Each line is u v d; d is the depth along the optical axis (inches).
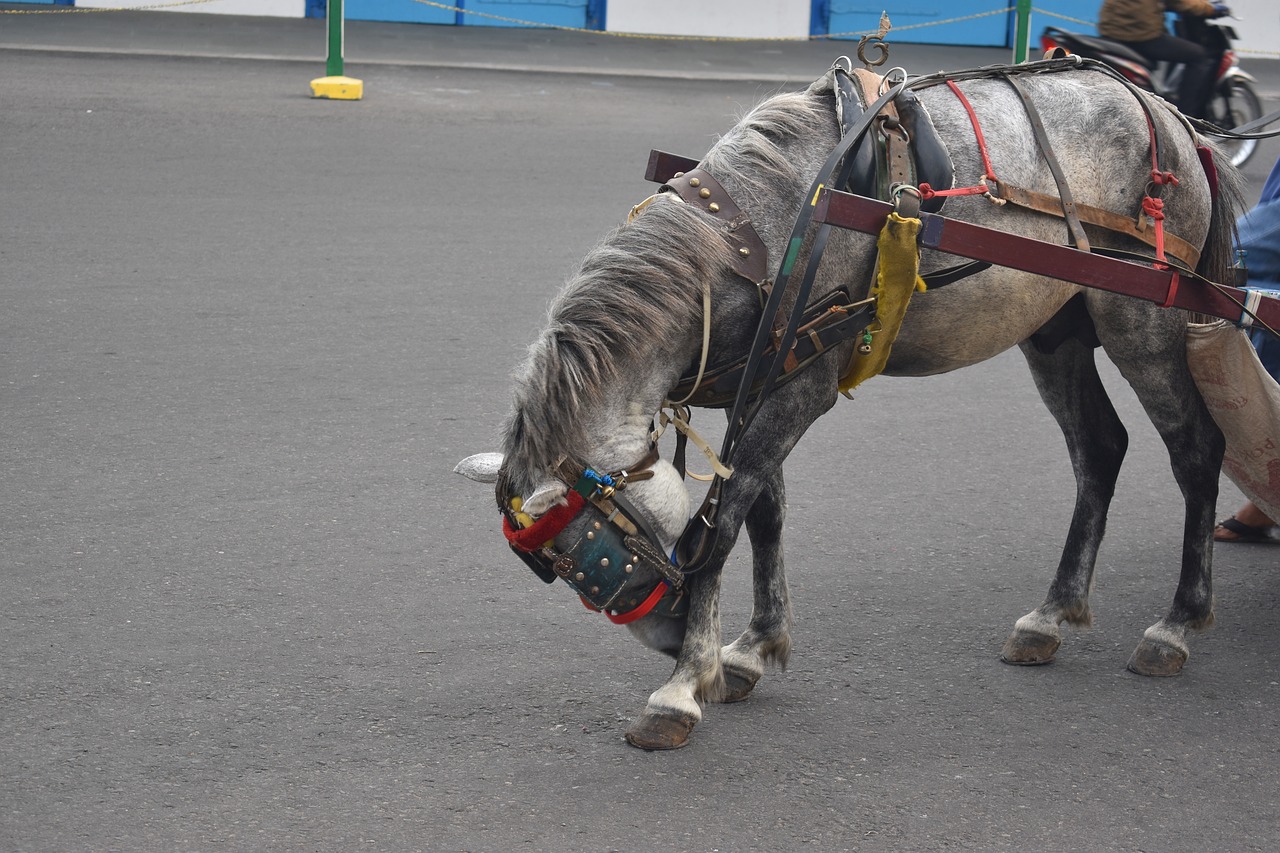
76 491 199.5
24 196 353.1
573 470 127.7
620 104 518.0
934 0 728.3
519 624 168.2
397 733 143.7
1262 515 200.1
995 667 162.9
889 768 140.4
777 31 725.9
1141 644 163.6
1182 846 128.3
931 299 143.5
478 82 545.3
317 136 435.5
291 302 288.8
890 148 136.3
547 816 130.2
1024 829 130.3
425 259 322.3
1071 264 139.9
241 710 146.8
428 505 200.7
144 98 472.1
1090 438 169.0
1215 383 158.2
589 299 127.1
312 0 684.7
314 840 125.3
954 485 217.3
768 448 138.7
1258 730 149.5
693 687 142.1
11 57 528.7
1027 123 146.8
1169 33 443.8
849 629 171.2
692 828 129.1
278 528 191.2
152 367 249.6
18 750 137.6
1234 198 167.0
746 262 131.6
